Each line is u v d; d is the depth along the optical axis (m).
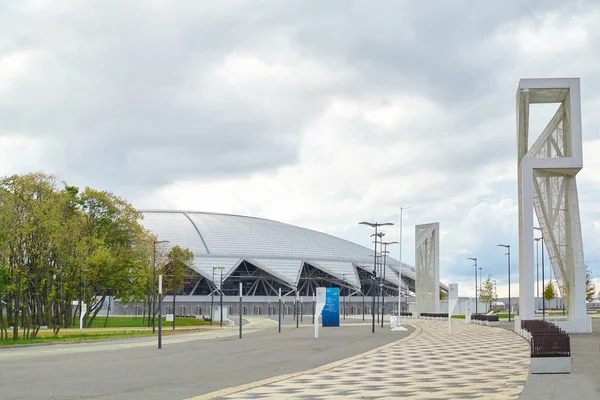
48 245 61.56
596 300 191.88
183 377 26.41
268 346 46.31
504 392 20.28
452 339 51.97
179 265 115.94
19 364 33.12
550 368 25.52
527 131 59.72
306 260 171.62
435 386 22.19
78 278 82.62
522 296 58.22
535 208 60.69
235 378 25.98
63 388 22.98
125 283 86.94
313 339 54.97
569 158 57.34
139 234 92.25
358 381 24.03
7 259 58.62
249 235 175.62
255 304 157.88
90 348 47.28
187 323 106.44
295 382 23.97
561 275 59.28
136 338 62.53
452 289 61.91
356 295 176.12
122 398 20.31
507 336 55.75
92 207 87.81
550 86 57.88
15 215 60.47
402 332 67.69
